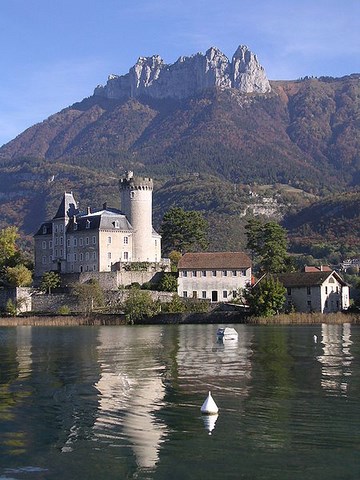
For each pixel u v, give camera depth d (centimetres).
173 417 4328
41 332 12275
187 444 3741
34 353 8150
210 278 17000
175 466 3409
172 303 15488
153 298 16112
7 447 3719
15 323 15025
